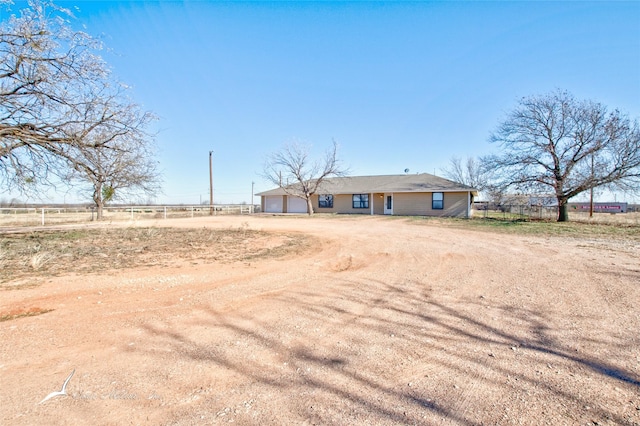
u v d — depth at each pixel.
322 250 9.04
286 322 3.79
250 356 2.95
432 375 2.63
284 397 2.32
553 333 3.45
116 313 4.03
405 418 2.09
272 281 5.65
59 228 15.48
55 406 2.19
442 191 26.61
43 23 7.95
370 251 8.83
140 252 8.35
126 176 15.79
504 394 2.36
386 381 2.54
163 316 3.95
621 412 2.14
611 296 4.71
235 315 4.01
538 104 21.17
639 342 3.21
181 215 29.78
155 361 2.84
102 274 5.95
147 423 2.03
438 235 12.66
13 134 8.82
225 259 7.61
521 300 4.57
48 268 6.33
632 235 12.56
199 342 3.23
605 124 19.42
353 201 31.41
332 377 2.60
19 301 4.38
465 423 2.04
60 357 2.90
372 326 3.67
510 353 3.00
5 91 8.33
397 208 28.64
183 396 2.33
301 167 31.20
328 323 3.76
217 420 2.07
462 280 5.73
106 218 24.67
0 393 2.33
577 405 2.22
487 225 17.42
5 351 2.99
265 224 18.28
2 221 21.28
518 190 22.23
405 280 5.75
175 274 6.05
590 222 19.30
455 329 3.58
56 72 8.48
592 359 2.87
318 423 2.04
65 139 9.16
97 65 8.97
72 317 3.87
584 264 6.98
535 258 7.76
